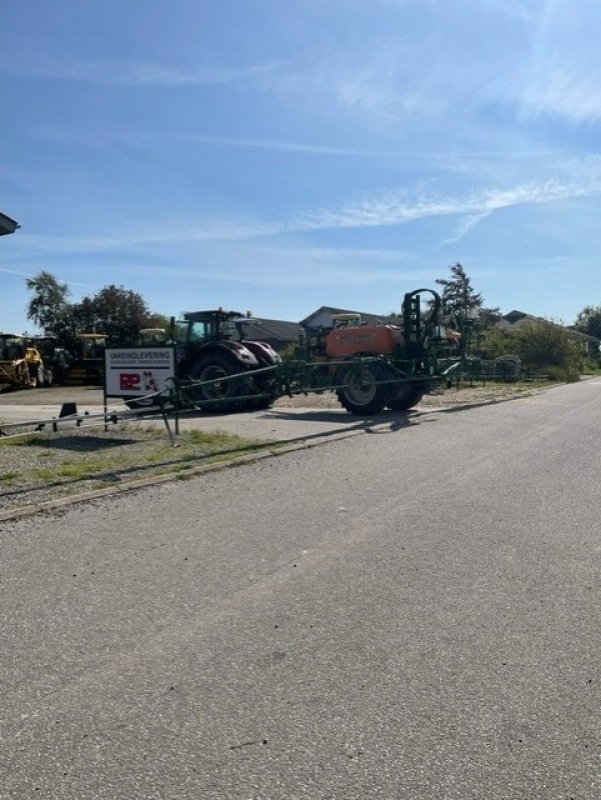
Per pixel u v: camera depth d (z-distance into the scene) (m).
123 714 3.04
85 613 4.10
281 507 6.51
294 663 3.50
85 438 10.82
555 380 36.28
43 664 3.49
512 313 86.06
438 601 4.30
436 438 11.04
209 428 12.17
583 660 3.55
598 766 2.69
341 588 4.50
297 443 10.20
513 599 4.34
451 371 16.30
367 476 7.94
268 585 4.54
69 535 5.61
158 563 4.95
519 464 8.78
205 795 2.53
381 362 14.52
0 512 6.13
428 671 3.43
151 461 8.64
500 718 3.02
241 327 17.88
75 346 49.59
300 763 2.71
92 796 2.52
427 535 5.66
